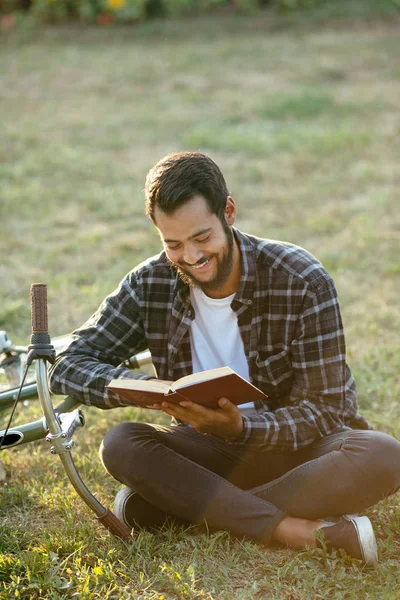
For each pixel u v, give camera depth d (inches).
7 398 145.9
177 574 122.2
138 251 296.2
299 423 132.4
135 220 330.3
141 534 133.5
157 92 512.1
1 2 668.1
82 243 302.5
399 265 269.3
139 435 134.0
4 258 288.4
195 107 482.9
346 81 518.3
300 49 578.9
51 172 389.1
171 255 126.6
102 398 134.4
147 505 137.1
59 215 334.0
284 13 657.6
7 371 163.9
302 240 302.4
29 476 158.6
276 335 135.8
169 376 140.9
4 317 237.8
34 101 501.0
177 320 137.4
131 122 459.5
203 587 124.0
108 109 484.4
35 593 123.5
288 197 351.6
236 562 128.3
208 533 133.0
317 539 126.7
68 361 138.4
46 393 123.5
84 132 446.6
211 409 125.1
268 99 488.1
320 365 134.1
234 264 133.2
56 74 549.3
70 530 137.1
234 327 136.7
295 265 133.9
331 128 437.1
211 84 521.0
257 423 130.8
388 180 368.2
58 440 125.1
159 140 431.5
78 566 127.3
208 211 123.0
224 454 140.5
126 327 141.1
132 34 631.2
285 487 130.6
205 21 652.1
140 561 129.0
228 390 118.8
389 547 130.6
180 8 666.2
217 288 131.6
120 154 413.1
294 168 388.5
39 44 620.7
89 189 366.6
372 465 127.0
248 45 592.4
